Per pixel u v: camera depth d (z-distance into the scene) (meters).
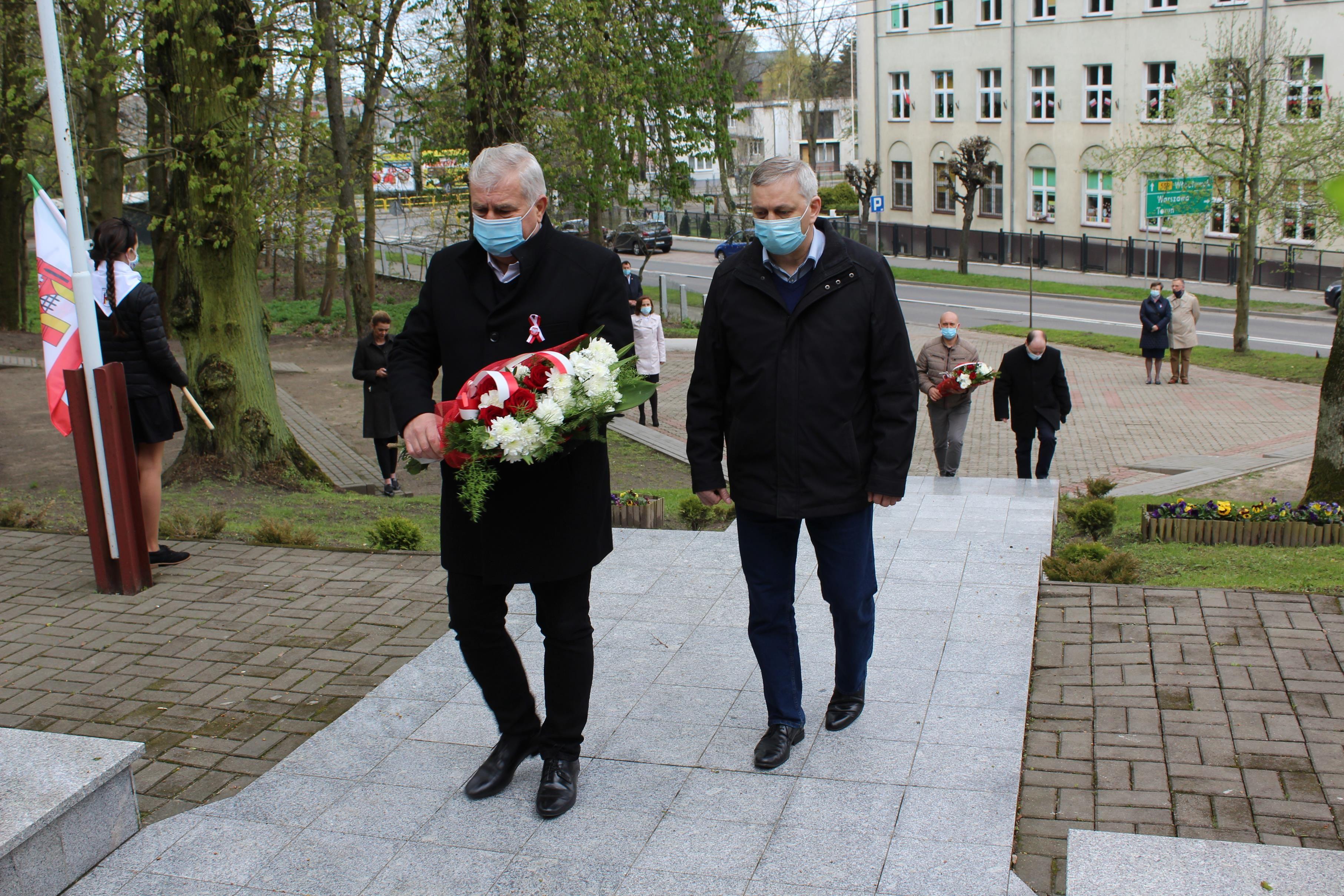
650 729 4.02
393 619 5.37
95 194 21.47
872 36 48.62
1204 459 14.80
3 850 2.89
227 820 3.50
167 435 6.20
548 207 3.32
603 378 3.02
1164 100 27.58
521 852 3.26
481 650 3.49
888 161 49.75
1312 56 33.50
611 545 3.47
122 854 3.32
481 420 2.99
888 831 3.28
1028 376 11.51
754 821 3.37
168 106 10.59
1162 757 3.72
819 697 4.21
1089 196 41.59
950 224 47.25
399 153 19.08
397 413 3.25
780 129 70.75
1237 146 25.69
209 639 5.16
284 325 29.06
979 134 44.94
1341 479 8.43
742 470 3.64
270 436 10.72
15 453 12.60
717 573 5.80
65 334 5.78
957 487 9.68
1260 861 3.00
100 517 5.75
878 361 3.53
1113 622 4.93
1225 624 4.84
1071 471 14.91
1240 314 24.17
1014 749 3.74
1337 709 3.99
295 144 12.34
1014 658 4.50
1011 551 6.03
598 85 16.17
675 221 59.72
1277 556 6.73
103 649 5.05
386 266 38.41
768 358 3.52
